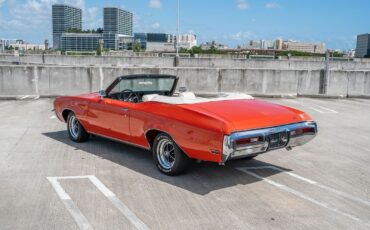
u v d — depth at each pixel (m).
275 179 5.80
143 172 5.99
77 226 4.15
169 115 5.57
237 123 5.04
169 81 7.32
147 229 4.11
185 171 5.89
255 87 16.06
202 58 29.23
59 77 14.77
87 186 5.34
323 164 6.66
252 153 5.18
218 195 5.10
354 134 9.21
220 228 4.15
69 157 6.75
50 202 4.77
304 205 4.82
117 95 7.08
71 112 7.85
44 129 9.06
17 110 11.77
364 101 15.31
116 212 4.51
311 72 16.30
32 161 6.48
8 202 4.75
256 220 4.36
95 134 7.29
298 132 5.61
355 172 6.23
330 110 12.90
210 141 5.02
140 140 6.18
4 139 8.01
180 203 4.81
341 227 4.23
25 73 14.53
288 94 16.12
